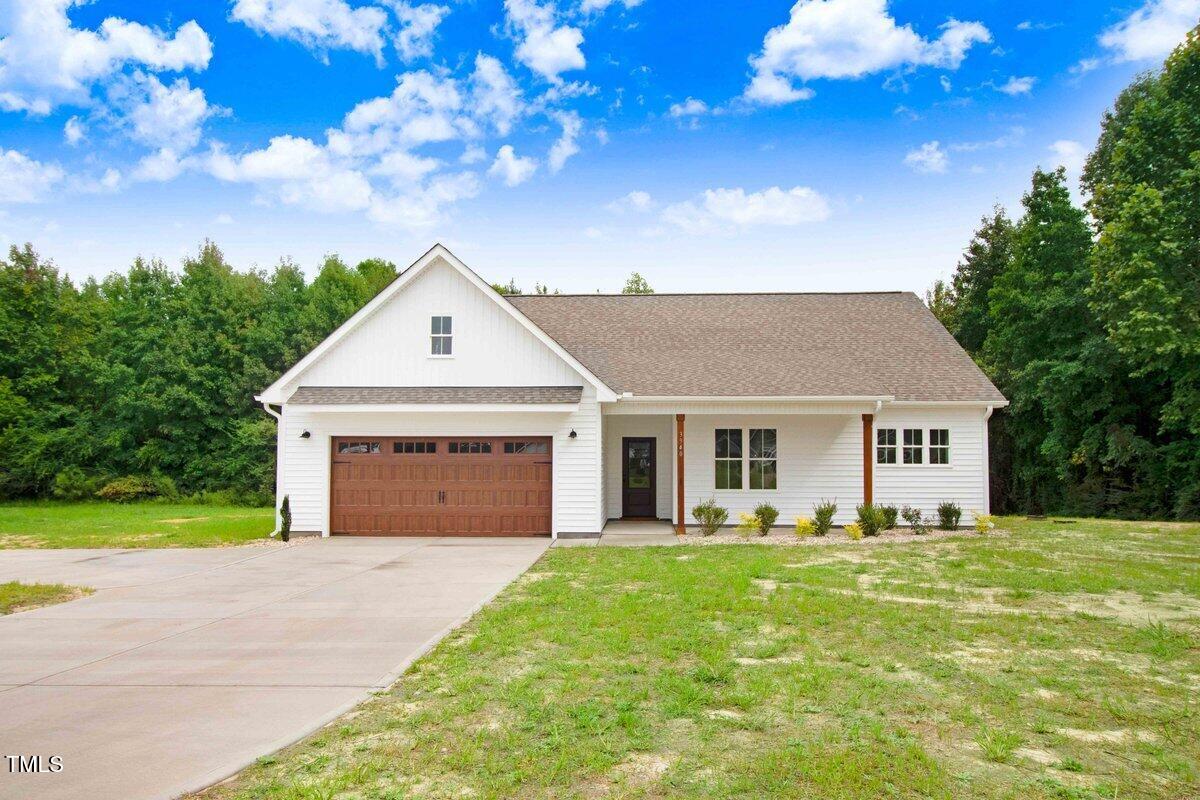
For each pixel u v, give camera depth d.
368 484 17.45
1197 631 7.93
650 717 5.42
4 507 32.97
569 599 9.70
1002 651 7.18
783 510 19.23
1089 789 4.32
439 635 7.96
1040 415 30.36
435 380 17.48
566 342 20.98
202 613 9.23
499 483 17.31
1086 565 12.46
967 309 36.84
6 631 8.33
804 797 4.20
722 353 20.19
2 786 4.33
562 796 4.21
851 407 17.80
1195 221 19.70
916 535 16.94
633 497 20.45
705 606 9.03
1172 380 24.95
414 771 4.55
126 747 4.93
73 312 38.12
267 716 5.50
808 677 6.32
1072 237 27.83
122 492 35.12
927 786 4.32
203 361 36.78
